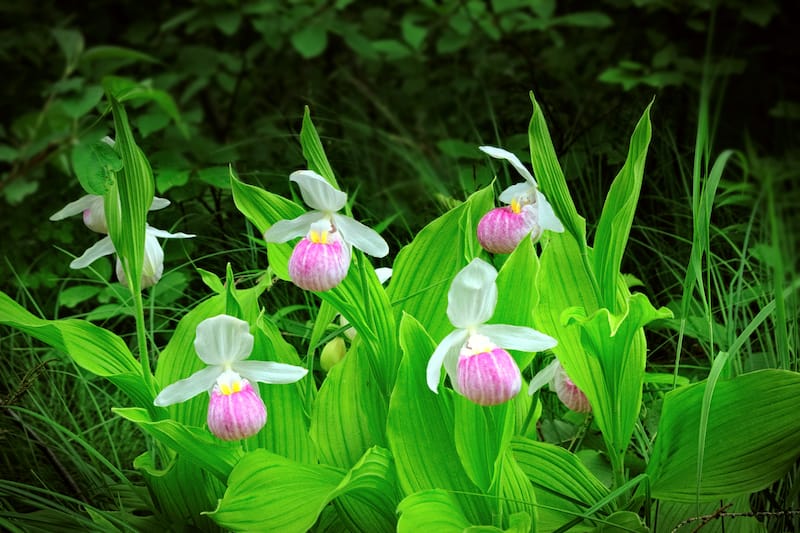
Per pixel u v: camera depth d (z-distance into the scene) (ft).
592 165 5.95
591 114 7.89
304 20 8.36
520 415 4.51
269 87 9.62
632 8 9.56
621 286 4.48
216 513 4.18
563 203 4.31
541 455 4.41
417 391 4.23
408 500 4.11
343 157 6.64
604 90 8.78
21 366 5.31
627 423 4.42
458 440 4.20
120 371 4.37
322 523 4.48
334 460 4.36
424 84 9.12
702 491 4.35
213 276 4.58
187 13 8.32
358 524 4.37
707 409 4.20
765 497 4.60
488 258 4.76
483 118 8.16
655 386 4.98
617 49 9.50
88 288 5.56
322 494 4.22
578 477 4.41
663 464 4.38
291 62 9.71
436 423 4.25
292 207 4.26
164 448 4.53
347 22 8.63
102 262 5.86
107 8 9.68
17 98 8.93
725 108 9.97
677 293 5.52
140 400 4.40
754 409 4.27
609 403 4.40
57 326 4.28
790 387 4.24
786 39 9.92
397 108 9.16
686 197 5.68
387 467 4.25
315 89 8.77
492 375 4.02
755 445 4.30
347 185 6.06
